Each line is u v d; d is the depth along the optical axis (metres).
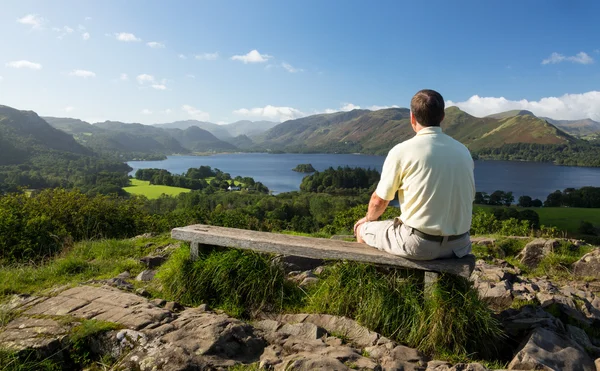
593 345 3.22
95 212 10.65
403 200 3.32
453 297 3.22
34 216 8.88
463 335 3.10
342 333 3.32
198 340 2.89
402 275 3.61
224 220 12.30
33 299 3.77
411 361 2.88
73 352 2.94
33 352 2.84
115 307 3.47
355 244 3.89
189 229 4.42
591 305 4.07
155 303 3.79
